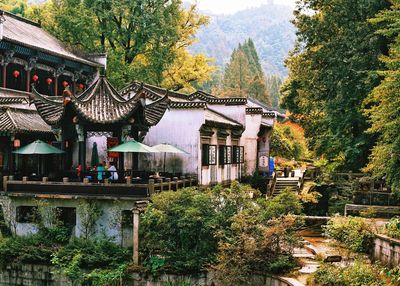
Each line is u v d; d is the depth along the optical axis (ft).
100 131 81.25
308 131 150.92
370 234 65.92
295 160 217.15
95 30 154.71
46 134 92.07
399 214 89.04
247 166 125.90
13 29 122.11
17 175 88.12
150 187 74.18
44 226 78.28
